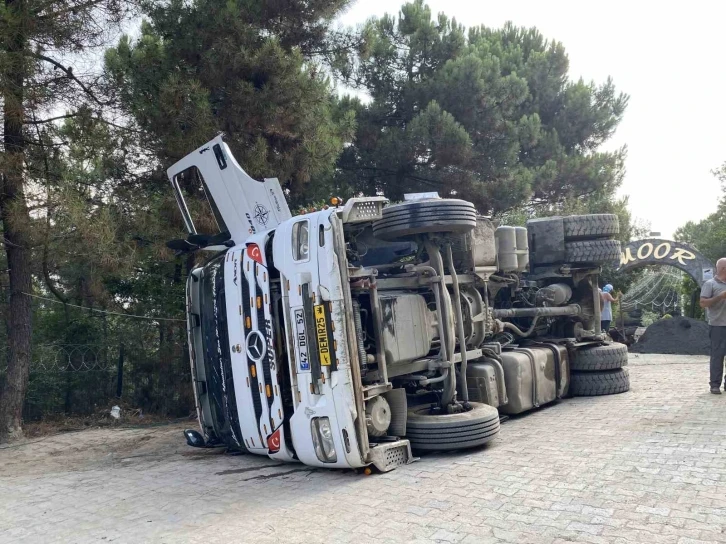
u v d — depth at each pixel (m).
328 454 5.63
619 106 24.16
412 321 6.31
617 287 21.14
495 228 8.00
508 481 4.93
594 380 8.98
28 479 6.69
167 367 11.50
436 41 17.48
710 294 7.99
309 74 11.01
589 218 9.39
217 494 5.40
